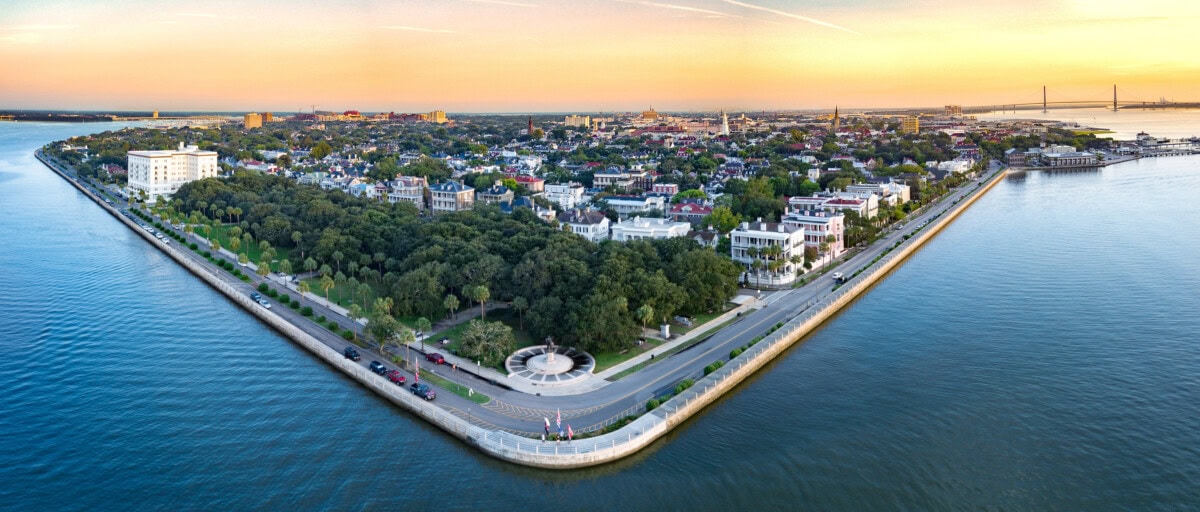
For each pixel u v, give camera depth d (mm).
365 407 190250
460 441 171500
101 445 169375
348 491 150500
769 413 185375
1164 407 182500
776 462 160875
